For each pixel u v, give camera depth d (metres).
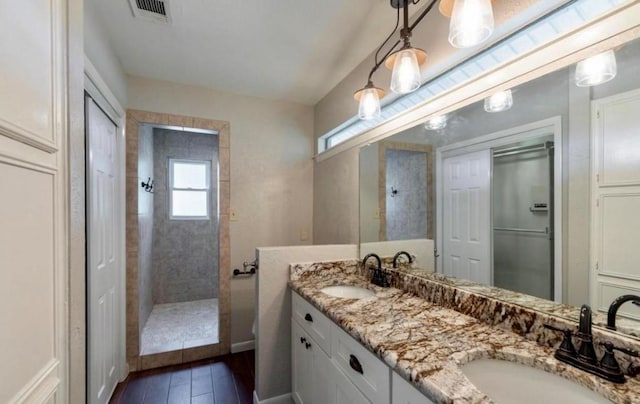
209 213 4.19
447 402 0.68
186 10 1.62
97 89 1.66
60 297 0.86
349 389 1.15
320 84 2.55
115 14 1.65
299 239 2.98
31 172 0.73
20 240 0.68
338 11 1.62
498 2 1.18
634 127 0.82
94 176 1.73
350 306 1.36
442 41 1.43
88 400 1.62
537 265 1.05
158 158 3.92
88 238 1.64
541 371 0.85
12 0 0.65
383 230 1.91
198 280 4.10
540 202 1.04
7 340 0.63
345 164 2.40
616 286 0.85
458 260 1.37
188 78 2.45
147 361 2.38
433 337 1.01
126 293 2.32
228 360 2.53
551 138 1.01
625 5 0.83
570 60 0.96
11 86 0.65
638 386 0.72
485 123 1.25
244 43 1.93
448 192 1.44
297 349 1.76
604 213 0.88
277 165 2.90
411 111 1.68
